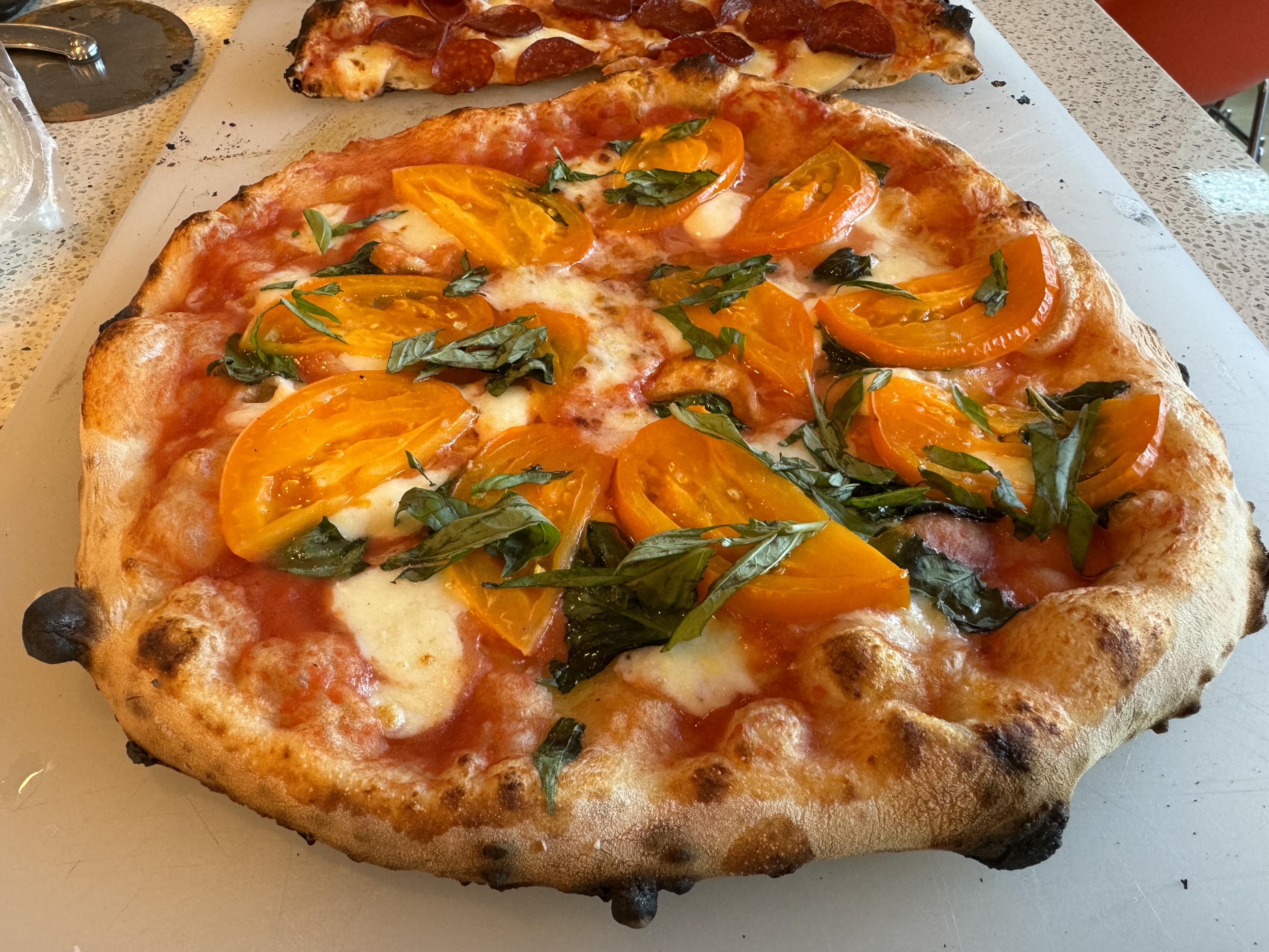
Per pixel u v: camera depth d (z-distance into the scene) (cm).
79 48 45
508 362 27
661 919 22
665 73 37
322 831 21
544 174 34
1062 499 25
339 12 42
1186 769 24
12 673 25
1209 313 35
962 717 22
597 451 26
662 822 20
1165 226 39
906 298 29
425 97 43
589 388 27
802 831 21
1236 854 23
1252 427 31
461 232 31
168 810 23
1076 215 38
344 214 33
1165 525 25
